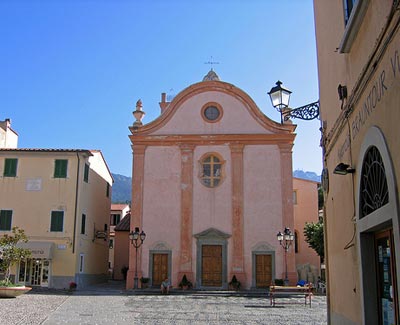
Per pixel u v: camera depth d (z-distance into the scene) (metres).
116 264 48.06
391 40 5.92
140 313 19.44
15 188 34.84
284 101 11.07
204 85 36.12
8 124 42.03
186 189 34.69
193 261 33.72
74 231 34.28
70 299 25.20
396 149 5.86
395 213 5.87
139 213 34.53
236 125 35.56
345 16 8.70
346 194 9.17
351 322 8.83
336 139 9.97
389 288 7.19
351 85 8.35
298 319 17.81
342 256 9.64
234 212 34.16
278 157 34.75
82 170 35.28
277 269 33.19
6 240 26.06
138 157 35.34
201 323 16.56
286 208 34.00
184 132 35.66
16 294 24.73
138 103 36.66
